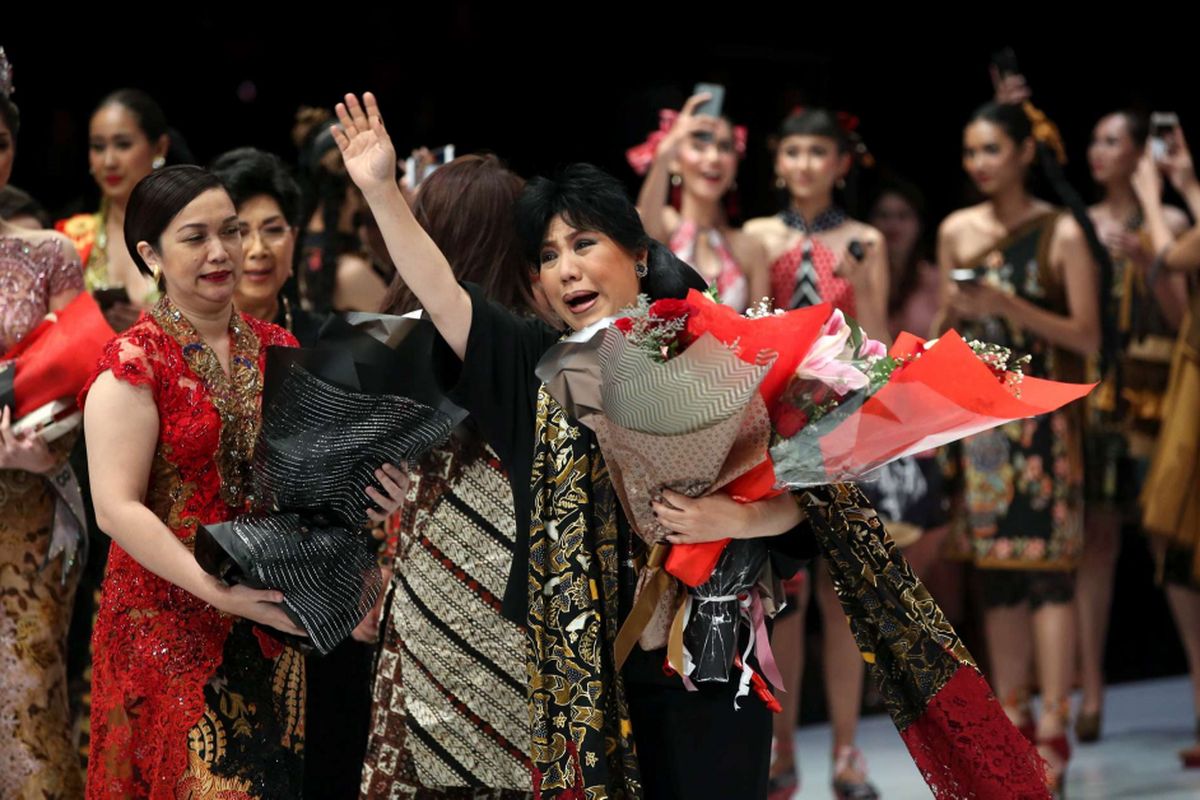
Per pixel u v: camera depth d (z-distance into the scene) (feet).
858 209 82.94
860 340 31.19
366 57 74.08
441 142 75.92
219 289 34.12
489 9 76.79
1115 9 90.38
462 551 34.55
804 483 29.81
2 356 42.24
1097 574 68.85
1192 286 68.85
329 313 50.03
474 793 34.91
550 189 32.53
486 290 36.24
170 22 70.33
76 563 42.93
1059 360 61.57
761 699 31.91
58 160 68.33
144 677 33.37
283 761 34.19
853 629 32.40
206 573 32.07
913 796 58.85
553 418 31.60
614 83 79.30
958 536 62.18
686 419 28.50
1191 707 77.00
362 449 32.19
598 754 30.27
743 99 82.23
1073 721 72.64
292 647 34.04
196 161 70.95
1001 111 62.18
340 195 51.78
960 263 63.52
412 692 34.88
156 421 33.47
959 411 29.35
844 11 85.15
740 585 31.24
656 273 33.32
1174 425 66.28
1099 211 72.84
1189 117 91.86
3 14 67.05
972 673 31.68
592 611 30.71
